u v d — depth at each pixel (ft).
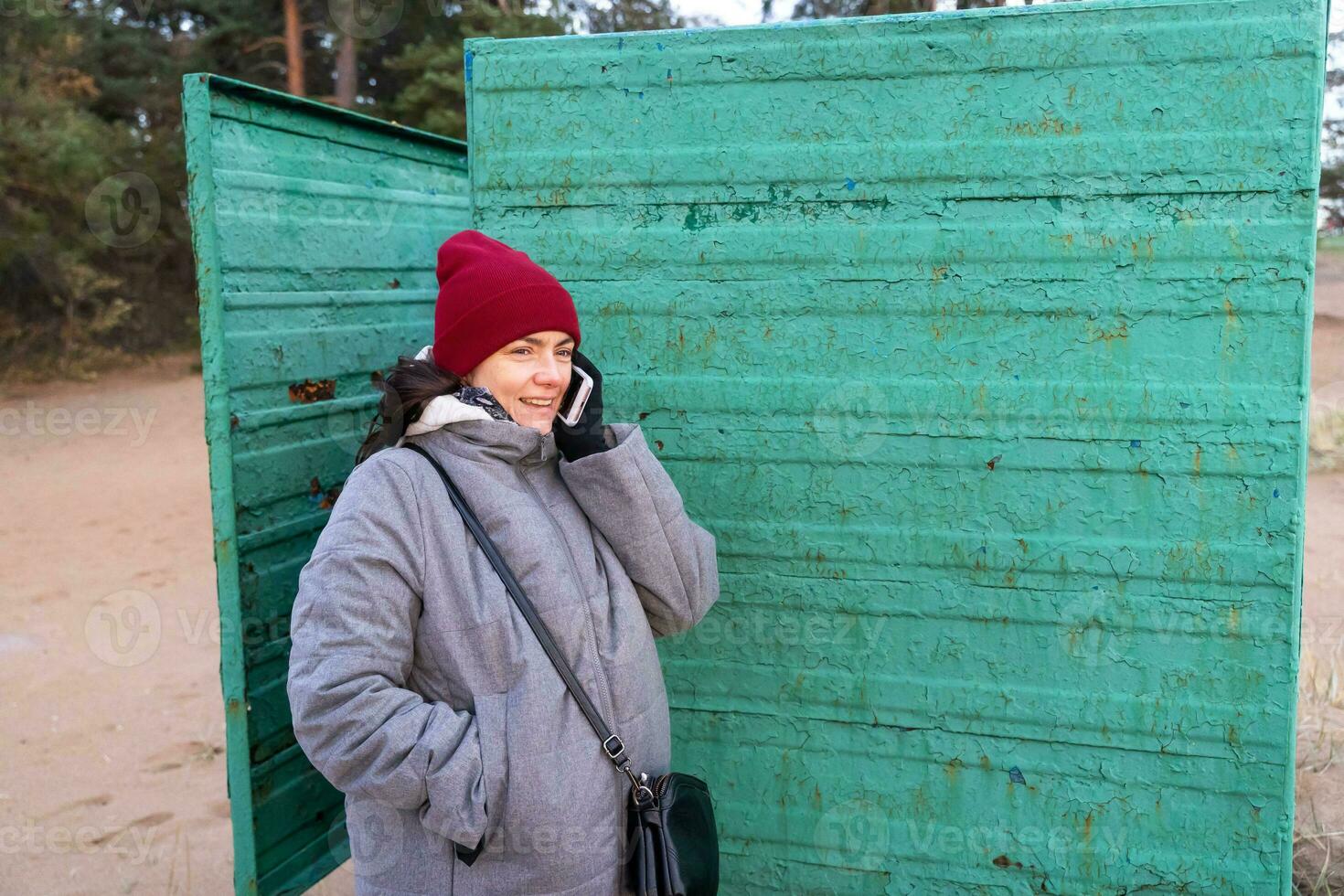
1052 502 6.66
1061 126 6.39
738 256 6.96
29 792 11.31
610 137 7.07
